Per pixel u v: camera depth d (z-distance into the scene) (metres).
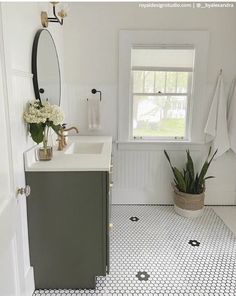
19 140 1.53
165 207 3.14
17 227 1.41
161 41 2.80
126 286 1.85
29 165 1.67
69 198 1.71
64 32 2.78
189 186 2.88
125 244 2.36
